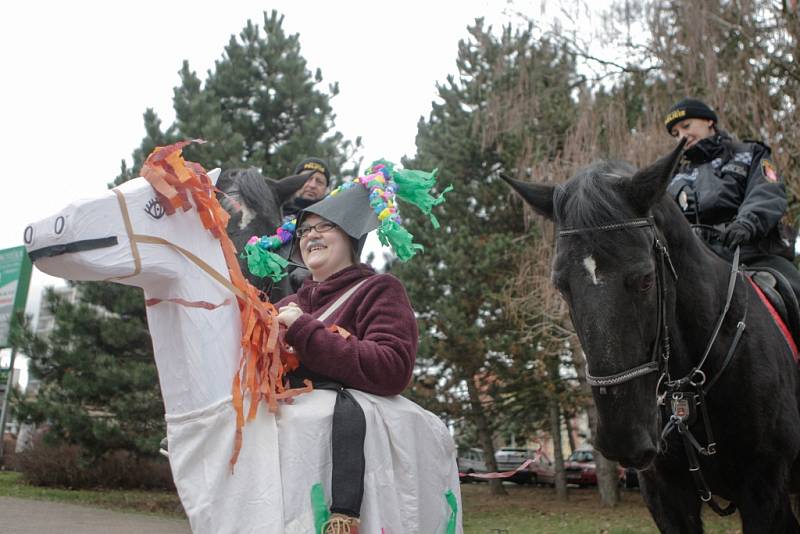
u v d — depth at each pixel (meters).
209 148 13.54
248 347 2.10
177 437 2.07
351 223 2.48
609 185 2.80
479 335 16.53
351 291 2.44
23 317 14.55
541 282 13.83
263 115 16.23
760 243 3.96
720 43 11.73
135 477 15.70
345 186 2.58
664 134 11.98
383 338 2.28
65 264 1.85
